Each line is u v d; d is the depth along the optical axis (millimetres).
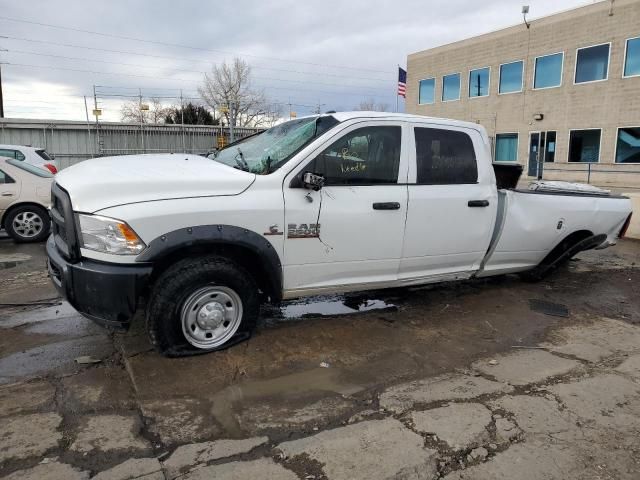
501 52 28016
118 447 2730
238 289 3818
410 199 4438
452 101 31297
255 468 2586
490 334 4559
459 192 4758
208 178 3707
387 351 4094
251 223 3732
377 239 4324
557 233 5699
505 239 5281
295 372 3660
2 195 8234
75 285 3414
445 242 4758
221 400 3242
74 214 3473
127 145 30562
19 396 3219
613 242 6402
